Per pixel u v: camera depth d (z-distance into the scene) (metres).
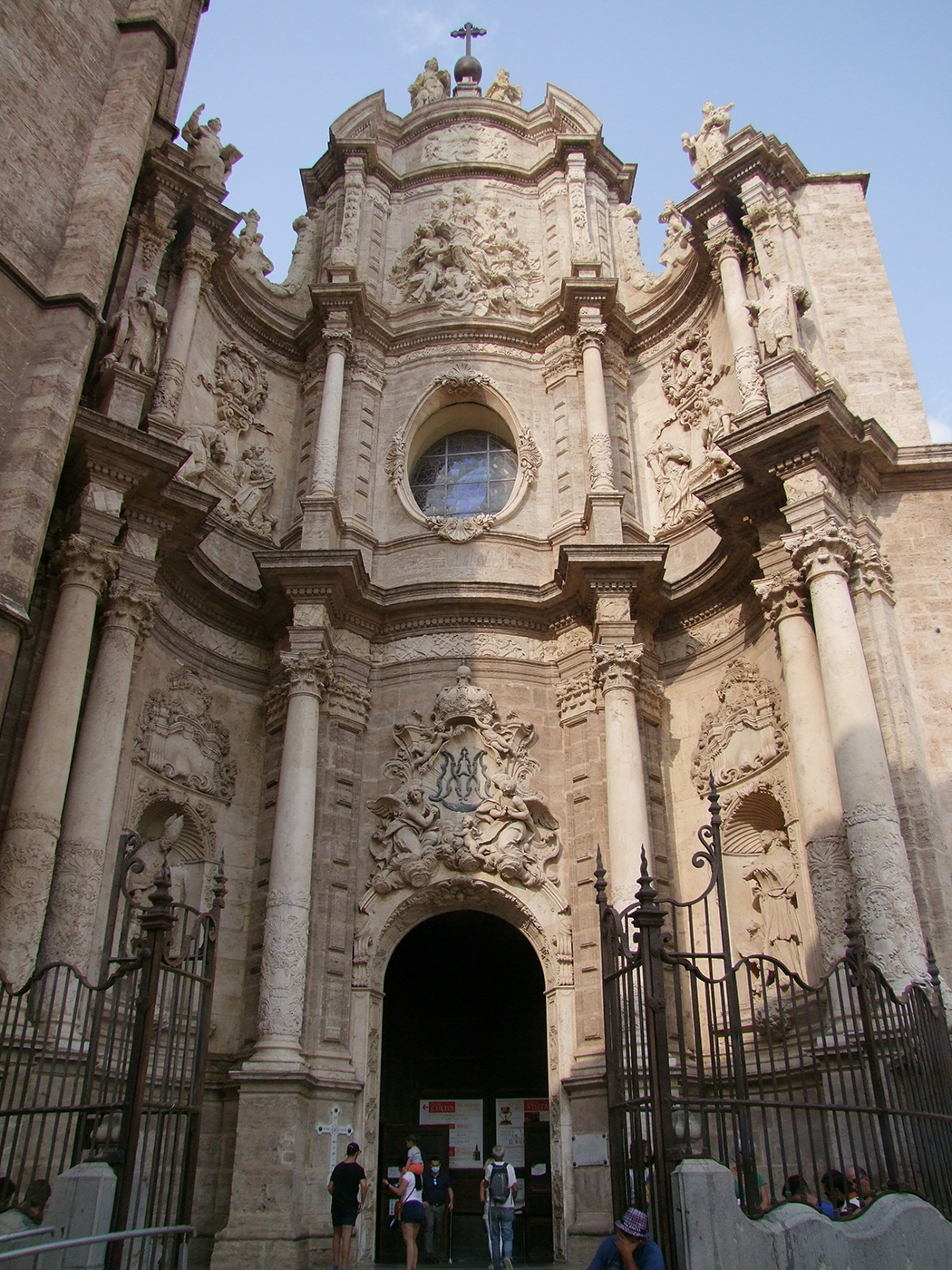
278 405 23.66
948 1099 11.25
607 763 18.56
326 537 20.61
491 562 21.61
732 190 21.48
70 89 18.02
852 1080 10.10
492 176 26.95
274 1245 14.86
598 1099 16.64
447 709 19.75
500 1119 21.12
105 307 19.97
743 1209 8.35
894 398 18.88
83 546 16.64
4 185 16.12
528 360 24.33
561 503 22.39
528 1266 15.70
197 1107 10.45
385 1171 20.50
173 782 18.36
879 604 16.56
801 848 16.78
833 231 20.81
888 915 13.88
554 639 20.91
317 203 27.30
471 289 25.00
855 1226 9.02
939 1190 10.47
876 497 17.86
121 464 17.42
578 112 27.59
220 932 18.16
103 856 15.72
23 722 15.97
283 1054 16.20
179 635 19.36
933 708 16.19
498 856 18.64
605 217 26.41
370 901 18.59
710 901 18.17
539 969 22.89
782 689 17.92
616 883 17.45
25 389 15.37
